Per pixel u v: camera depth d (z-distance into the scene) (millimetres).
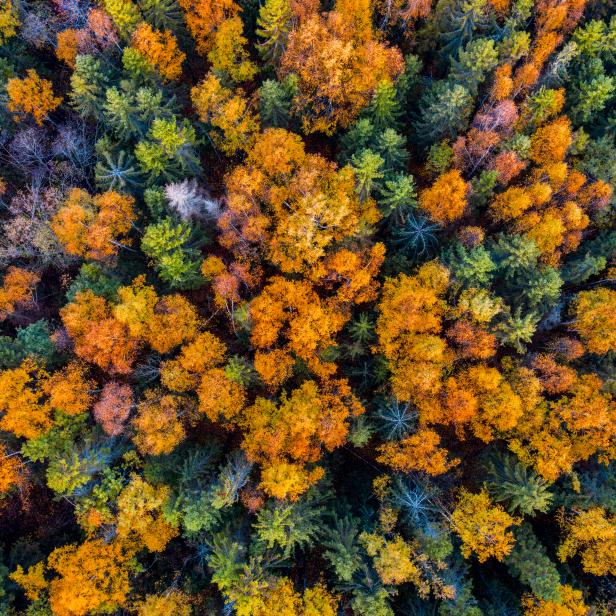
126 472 29703
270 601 24859
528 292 29969
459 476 31625
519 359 31578
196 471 28516
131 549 28141
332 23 32375
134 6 32125
